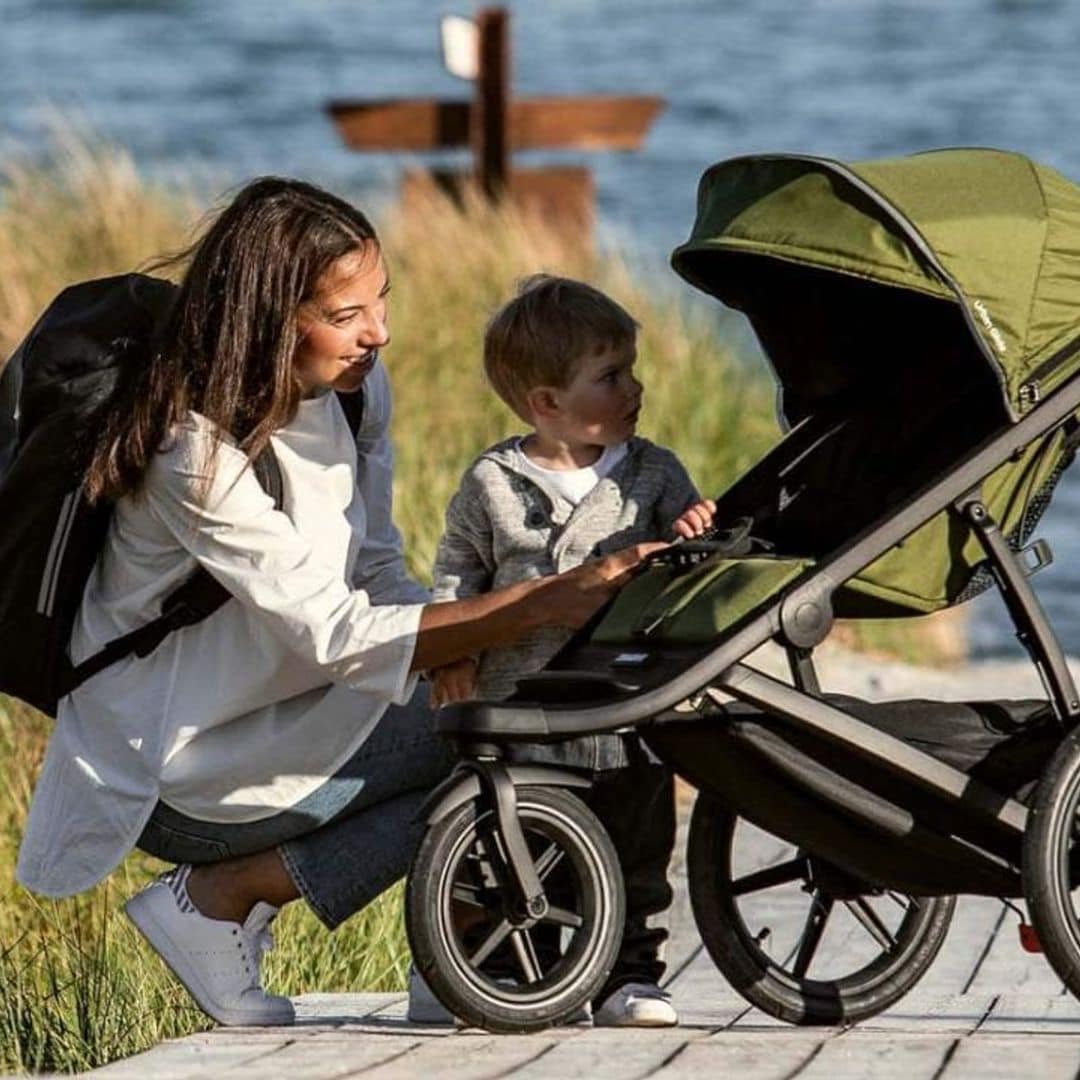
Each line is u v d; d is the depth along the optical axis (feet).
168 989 61.31
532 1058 50.31
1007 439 53.47
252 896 55.72
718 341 135.85
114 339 54.29
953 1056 50.55
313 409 55.21
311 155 306.76
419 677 55.52
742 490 58.70
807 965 57.41
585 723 51.88
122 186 143.95
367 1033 53.93
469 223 142.41
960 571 54.70
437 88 412.77
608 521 57.57
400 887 71.97
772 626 52.54
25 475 54.08
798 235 54.03
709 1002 61.52
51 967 60.23
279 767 54.95
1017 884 54.24
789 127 368.89
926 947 57.31
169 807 55.16
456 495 58.95
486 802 52.34
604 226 160.15
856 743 52.80
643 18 519.60
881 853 54.29
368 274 54.24
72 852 55.21
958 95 408.05
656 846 56.18
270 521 53.78
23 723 84.64
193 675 55.06
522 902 52.34
